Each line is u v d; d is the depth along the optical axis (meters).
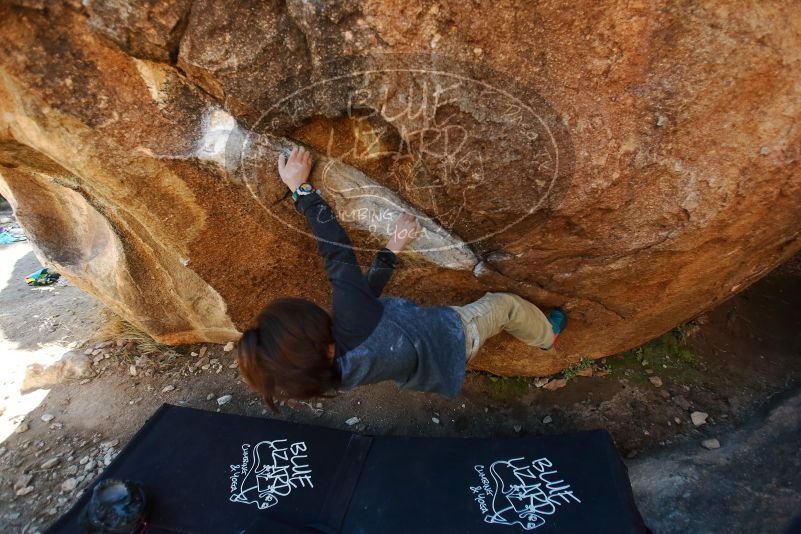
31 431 2.53
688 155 1.41
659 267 1.74
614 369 2.56
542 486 1.85
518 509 1.79
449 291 2.04
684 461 2.11
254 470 2.03
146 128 1.52
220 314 2.53
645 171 1.44
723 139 1.38
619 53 1.29
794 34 1.25
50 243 2.70
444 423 2.45
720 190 1.46
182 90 1.49
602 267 1.75
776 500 1.83
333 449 2.09
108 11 1.29
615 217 1.56
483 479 1.90
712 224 1.54
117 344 3.00
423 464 1.98
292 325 1.32
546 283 1.89
